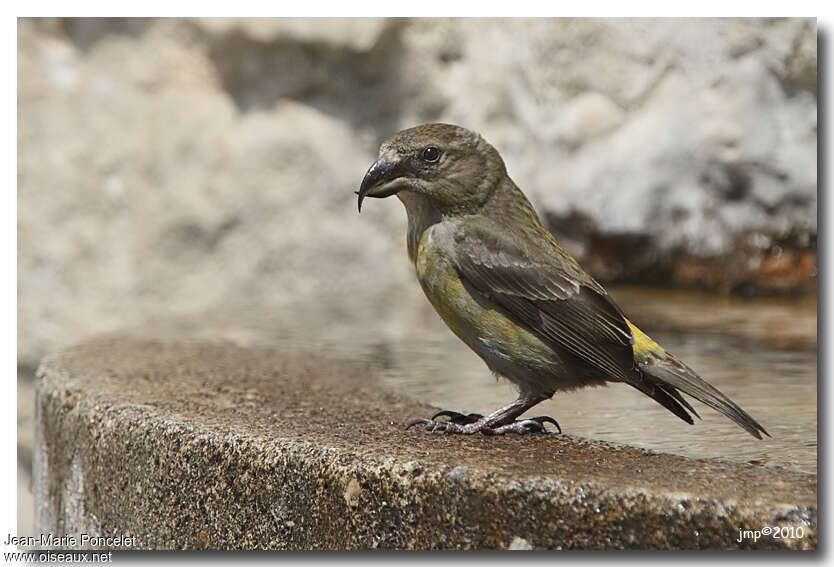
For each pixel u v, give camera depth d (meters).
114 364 8.95
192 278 15.09
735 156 13.70
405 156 7.47
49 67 14.84
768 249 13.69
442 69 15.45
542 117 14.62
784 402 7.86
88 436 7.38
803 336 10.77
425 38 15.33
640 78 14.10
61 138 14.75
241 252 15.27
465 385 8.72
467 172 7.50
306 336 11.27
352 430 6.59
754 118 13.64
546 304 7.13
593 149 14.31
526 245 7.31
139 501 6.86
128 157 14.97
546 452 6.09
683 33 13.88
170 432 6.64
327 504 5.88
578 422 7.43
